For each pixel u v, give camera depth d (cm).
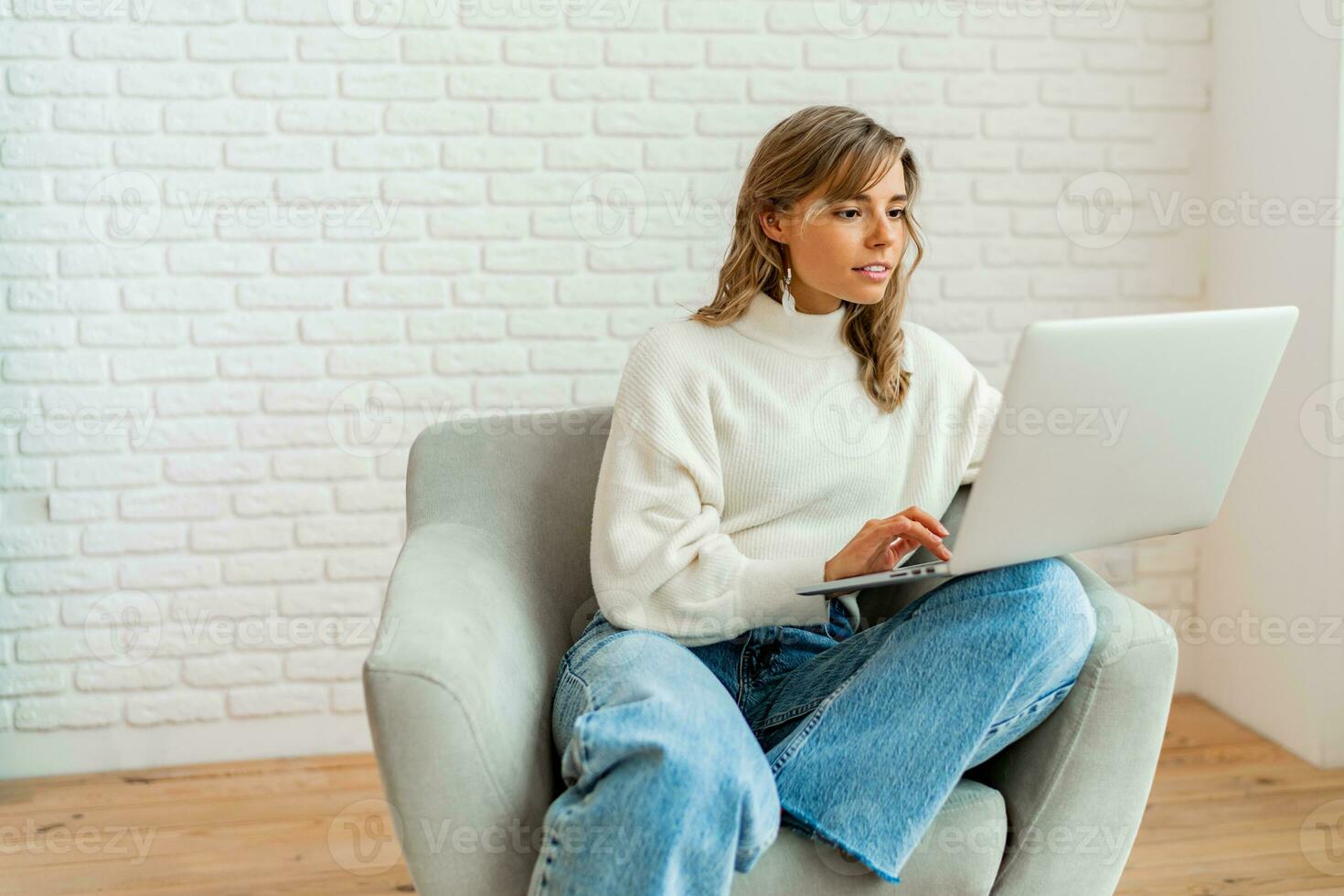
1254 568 273
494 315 266
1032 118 278
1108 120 280
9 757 261
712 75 266
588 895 122
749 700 161
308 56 254
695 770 124
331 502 266
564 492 182
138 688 263
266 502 263
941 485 173
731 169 269
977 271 280
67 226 251
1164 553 292
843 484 168
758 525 168
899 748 136
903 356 175
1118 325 127
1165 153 283
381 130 258
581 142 264
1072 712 142
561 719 147
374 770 263
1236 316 134
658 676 137
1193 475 144
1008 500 132
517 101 262
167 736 265
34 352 253
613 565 157
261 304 259
